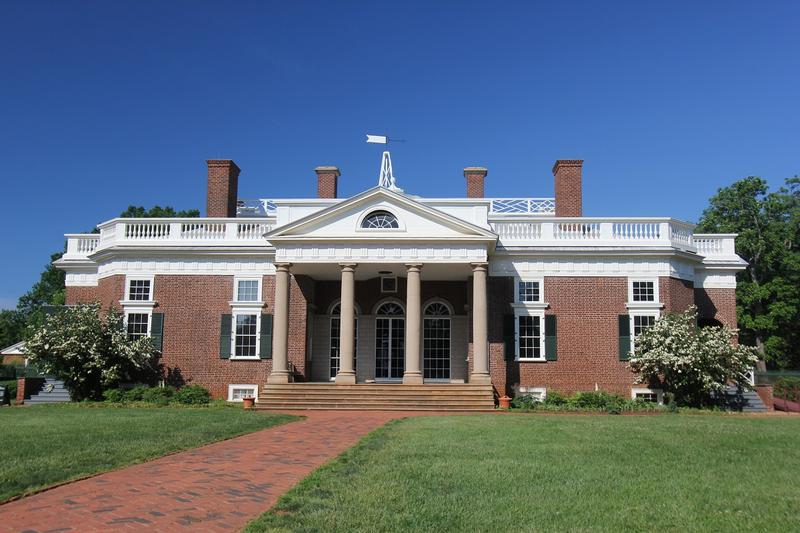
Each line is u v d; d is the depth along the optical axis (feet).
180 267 102.63
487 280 100.32
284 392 87.40
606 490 32.37
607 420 65.67
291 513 28.22
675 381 91.30
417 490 32.04
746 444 47.26
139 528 26.43
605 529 26.13
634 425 59.67
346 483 33.63
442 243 93.56
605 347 98.07
